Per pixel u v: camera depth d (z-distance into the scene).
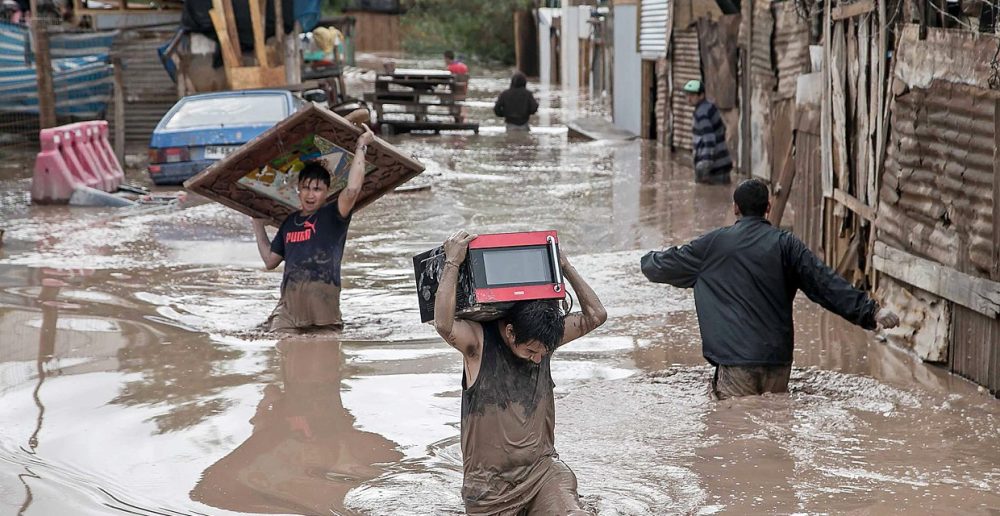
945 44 7.36
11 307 9.16
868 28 8.85
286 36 22.73
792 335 6.98
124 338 8.25
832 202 9.84
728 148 17.77
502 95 26.06
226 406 6.66
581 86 40.28
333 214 8.46
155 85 21.34
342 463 5.72
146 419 6.40
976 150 6.97
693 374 7.41
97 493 5.26
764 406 6.65
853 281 9.25
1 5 23.42
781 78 13.54
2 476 5.45
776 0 13.75
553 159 20.25
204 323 8.77
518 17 49.66
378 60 52.84
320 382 7.18
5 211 14.23
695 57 19.86
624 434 6.18
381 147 8.27
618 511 5.04
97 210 14.41
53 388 6.98
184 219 13.73
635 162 19.67
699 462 5.70
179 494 5.27
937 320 7.59
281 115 16.97
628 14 24.47
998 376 6.81
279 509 5.10
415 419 6.46
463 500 5.00
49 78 19.91
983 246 6.91
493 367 4.77
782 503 5.12
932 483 5.37
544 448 4.88
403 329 8.63
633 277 10.38
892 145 8.28
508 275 4.64
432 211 14.38
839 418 6.44
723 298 6.97
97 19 23.44
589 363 7.68
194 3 20.98
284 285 8.53
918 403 6.72
